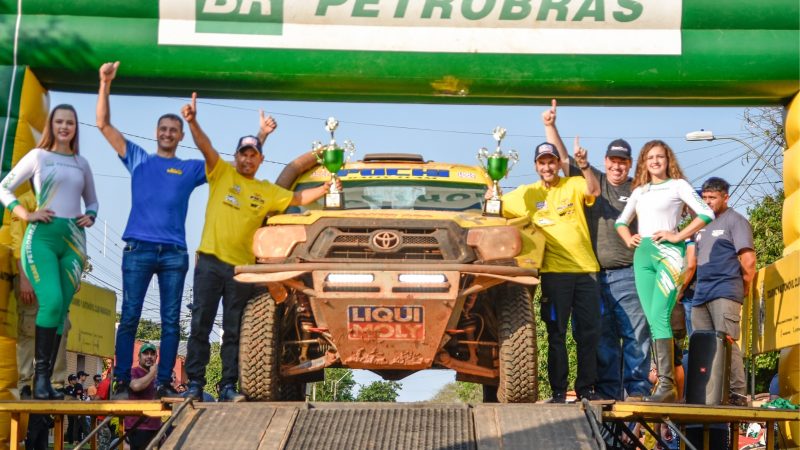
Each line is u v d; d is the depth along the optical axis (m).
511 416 6.93
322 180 9.59
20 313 9.61
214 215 8.61
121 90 9.59
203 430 6.78
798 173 9.62
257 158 8.80
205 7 9.30
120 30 9.23
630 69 9.34
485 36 9.35
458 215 8.34
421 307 7.73
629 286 9.23
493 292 8.45
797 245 9.59
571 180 9.15
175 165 8.78
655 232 8.27
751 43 9.36
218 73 9.27
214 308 8.53
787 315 9.30
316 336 8.70
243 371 8.13
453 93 9.50
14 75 9.16
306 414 7.02
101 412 7.42
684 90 9.48
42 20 9.23
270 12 9.31
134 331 8.52
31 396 9.12
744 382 9.62
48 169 8.22
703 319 9.48
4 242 9.02
